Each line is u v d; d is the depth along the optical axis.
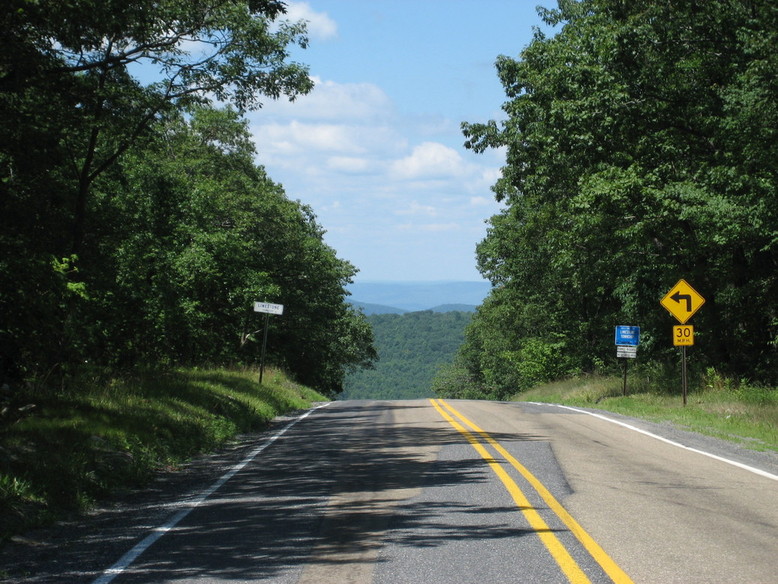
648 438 14.49
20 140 13.01
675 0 23.92
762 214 20.92
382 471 10.70
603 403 26.11
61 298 13.39
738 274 26.80
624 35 24.19
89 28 13.47
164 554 6.36
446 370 112.56
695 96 25.36
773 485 9.43
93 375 17.02
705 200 22.64
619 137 26.50
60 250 16.59
